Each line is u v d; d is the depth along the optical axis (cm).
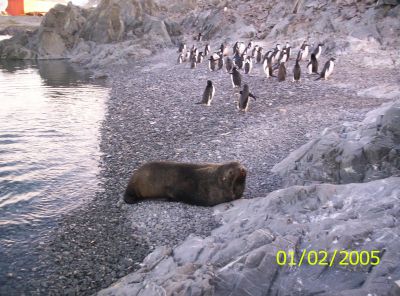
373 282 386
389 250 433
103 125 1479
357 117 1253
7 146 1284
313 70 2088
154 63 3225
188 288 445
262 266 457
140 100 1862
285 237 506
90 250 673
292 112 1400
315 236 502
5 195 916
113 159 1122
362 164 797
